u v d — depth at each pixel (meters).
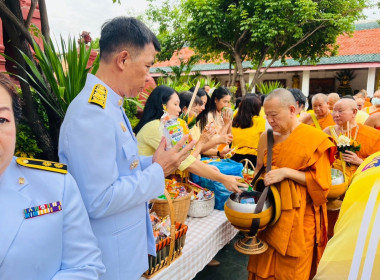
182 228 1.63
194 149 1.92
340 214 0.58
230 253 2.90
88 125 0.94
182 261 1.66
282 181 1.78
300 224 1.77
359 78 17.73
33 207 0.71
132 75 1.07
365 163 0.63
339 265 0.50
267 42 9.92
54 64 2.46
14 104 0.71
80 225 0.82
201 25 10.46
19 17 2.39
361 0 10.51
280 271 1.85
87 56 2.49
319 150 1.72
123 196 0.99
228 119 2.82
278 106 1.76
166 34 13.33
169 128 1.49
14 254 0.66
